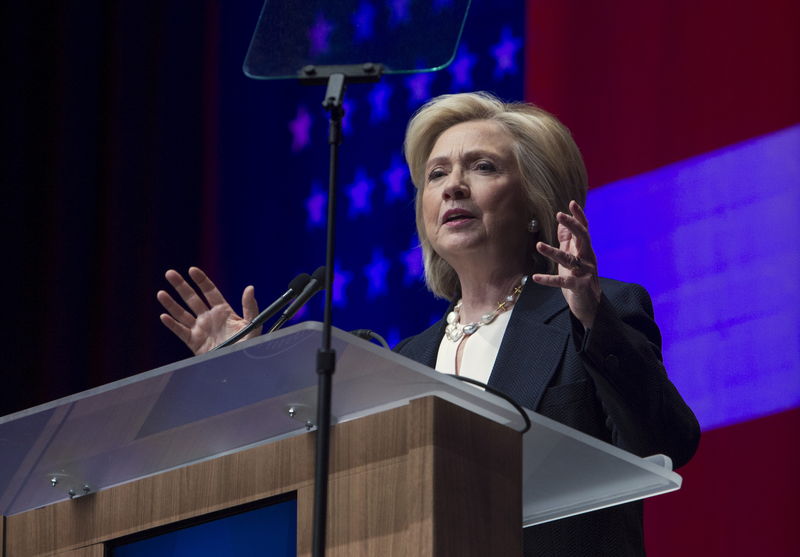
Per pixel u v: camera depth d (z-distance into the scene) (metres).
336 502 5.41
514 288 8.95
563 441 5.71
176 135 17.22
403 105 16.52
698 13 14.44
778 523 13.13
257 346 5.17
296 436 5.61
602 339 7.04
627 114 14.66
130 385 5.47
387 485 5.30
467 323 9.02
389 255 16.23
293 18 6.37
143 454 6.11
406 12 6.29
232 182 17.14
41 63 17.30
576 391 7.82
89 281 16.86
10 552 6.43
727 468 13.45
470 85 15.98
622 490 6.11
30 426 5.89
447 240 9.01
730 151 14.00
